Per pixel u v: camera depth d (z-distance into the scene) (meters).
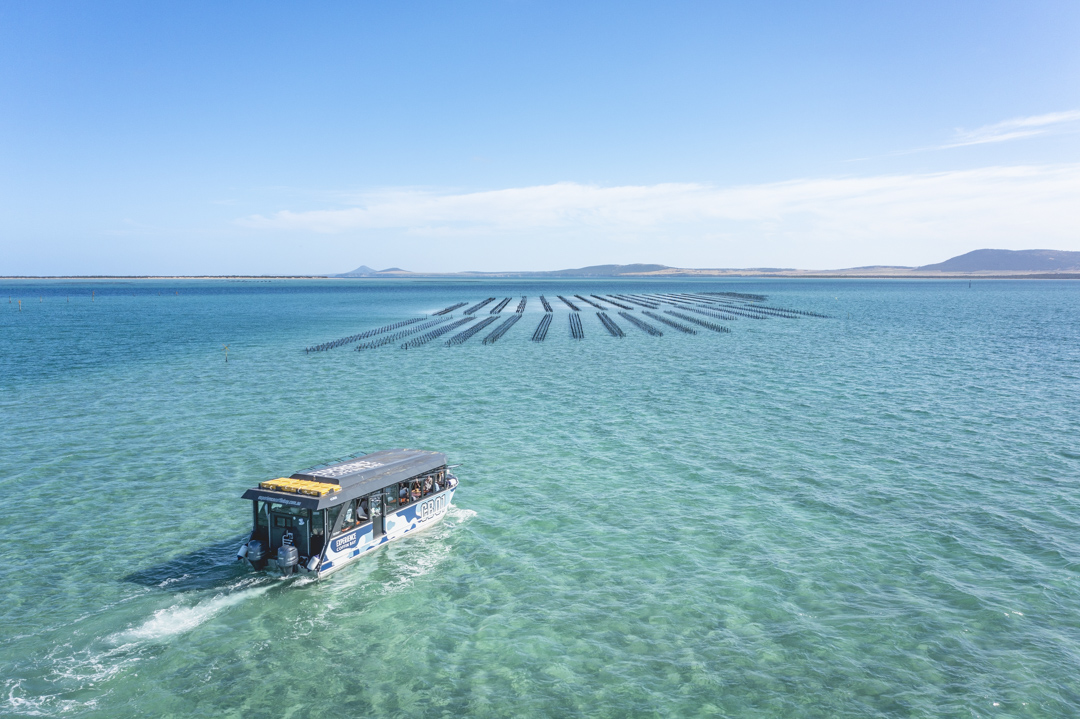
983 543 30.73
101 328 138.62
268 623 24.08
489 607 25.27
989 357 92.56
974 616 24.52
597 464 42.69
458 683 20.78
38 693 20.09
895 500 36.22
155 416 55.88
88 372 79.56
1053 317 168.12
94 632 23.38
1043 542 30.80
